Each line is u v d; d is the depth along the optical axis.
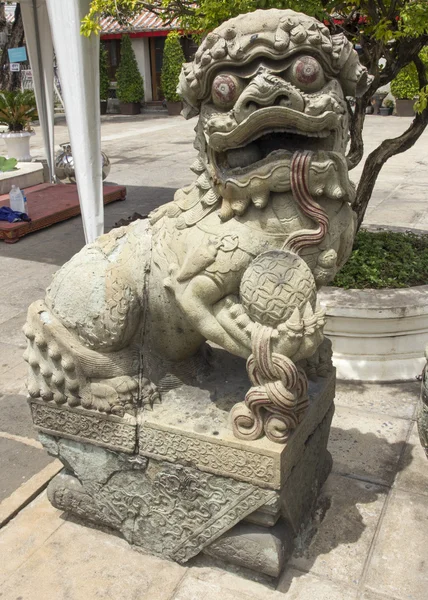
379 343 3.35
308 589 2.07
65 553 2.26
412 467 2.69
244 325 1.87
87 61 4.55
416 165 10.10
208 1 2.87
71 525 2.41
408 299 3.28
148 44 19.34
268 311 1.80
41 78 8.48
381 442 2.87
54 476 2.55
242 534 2.06
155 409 2.15
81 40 4.43
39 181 8.96
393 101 16.97
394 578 2.11
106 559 2.23
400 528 2.33
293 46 1.67
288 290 1.79
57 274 2.24
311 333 1.81
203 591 2.08
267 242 1.90
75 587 2.11
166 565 2.20
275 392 1.84
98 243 2.26
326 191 1.88
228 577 2.14
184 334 2.12
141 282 2.07
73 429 2.25
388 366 3.39
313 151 1.81
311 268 1.96
